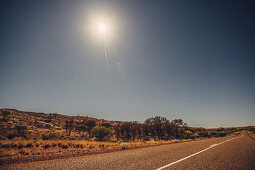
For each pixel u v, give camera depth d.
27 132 32.75
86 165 4.97
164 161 5.62
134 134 54.09
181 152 7.97
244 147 10.39
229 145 11.74
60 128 61.44
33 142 13.47
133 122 55.28
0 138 21.36
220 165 5.04
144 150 8.95
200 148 9.83
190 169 4.52
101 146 13.62
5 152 8.04
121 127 54.69
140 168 4.58
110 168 4.59
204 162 5.47
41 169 4.48
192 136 48.50
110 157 6.49
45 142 13.44
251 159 6.11
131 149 9.62
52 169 4.48
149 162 5.44
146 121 48.97
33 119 67.88
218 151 8.36
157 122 45.84
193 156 6.72
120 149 9.70
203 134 58.97
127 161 5.61
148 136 53.78
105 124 74.12
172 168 4.61
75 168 4.59
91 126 55.19
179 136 45.00
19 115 70.75
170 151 8.39
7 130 28.70
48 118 85.25
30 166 4.84
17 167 4.71
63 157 6.50
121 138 54.00
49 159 6.03
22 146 11.60
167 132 46.25
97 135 48.78
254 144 12.70
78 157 6.52
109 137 50.72
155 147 10.71
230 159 6.05
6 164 5.09
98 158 6.24
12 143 11.96
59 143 13.41
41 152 8.68
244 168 4.71
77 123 71.94
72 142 14.59
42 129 47.31
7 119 49.81
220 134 66.25
